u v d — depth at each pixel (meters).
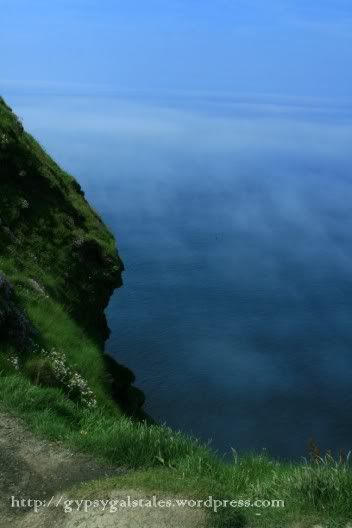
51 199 25.31
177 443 9.51
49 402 10.77
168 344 111.81
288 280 176.00
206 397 90.69
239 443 77.69
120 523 6.70
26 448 8.98
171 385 93.62
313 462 8.09
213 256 198.38
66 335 18.48
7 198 23.20
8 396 10.47
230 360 108.50
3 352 14.45
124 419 11.13
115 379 22.92
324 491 7.41
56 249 23.53
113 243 26.84
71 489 7.76
